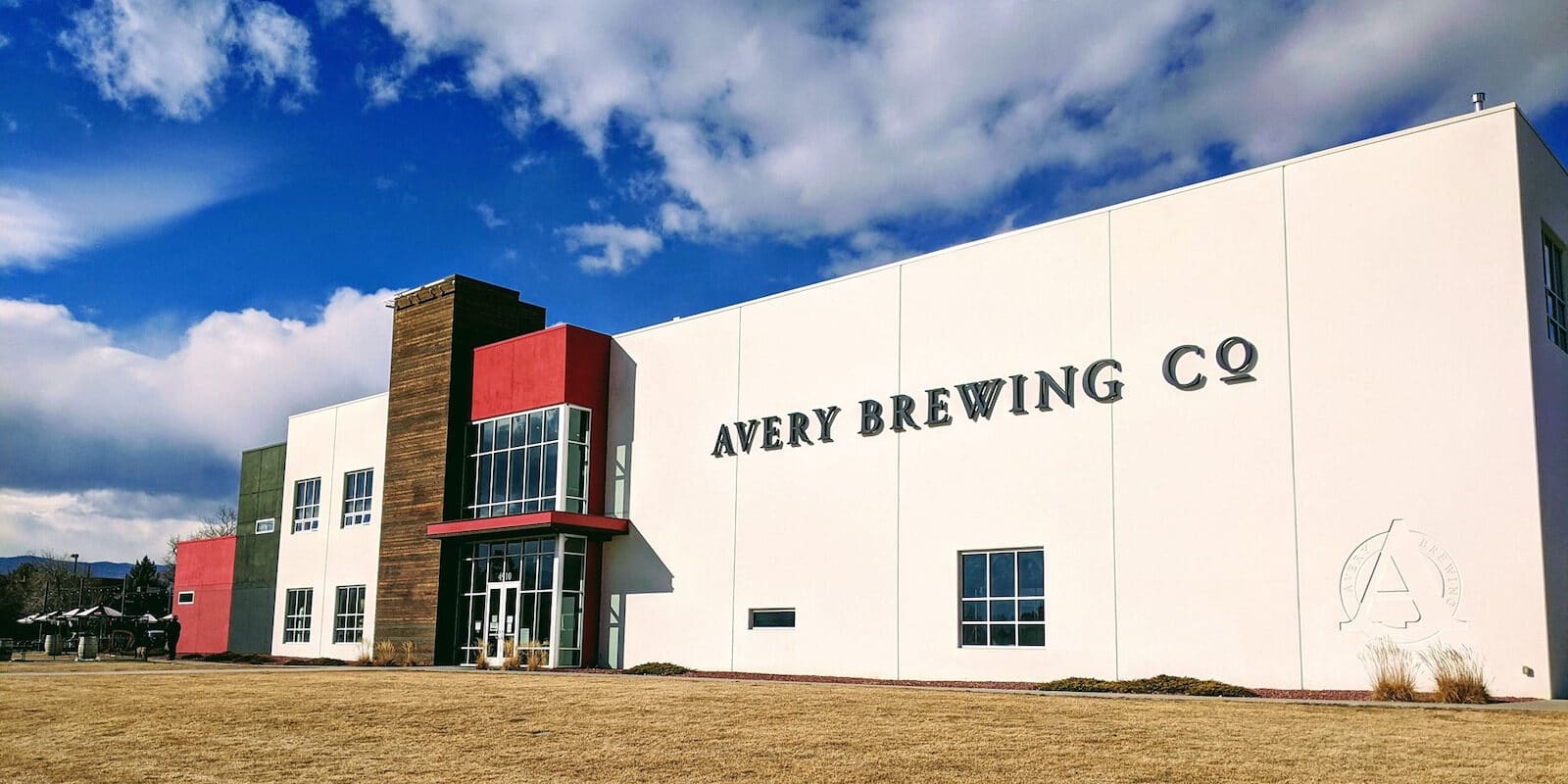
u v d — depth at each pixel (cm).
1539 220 1823
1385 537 1811
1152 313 2139
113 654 4566
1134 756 1112
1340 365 1897
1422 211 1845
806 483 2677
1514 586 1678
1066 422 2227
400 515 3600
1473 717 1379
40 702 1808
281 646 4131
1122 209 2212
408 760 1170
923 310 2514
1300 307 1955
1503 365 1734
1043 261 2320
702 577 2869
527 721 1484
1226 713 1459
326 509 4044
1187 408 2064
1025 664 2209
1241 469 1981
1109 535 2130
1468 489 1741
